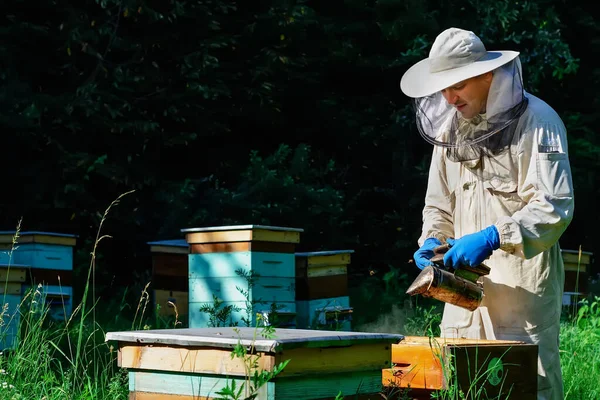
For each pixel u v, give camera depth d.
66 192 12.98
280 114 15.16
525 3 15.78
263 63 14.56
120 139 13.68
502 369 3.71
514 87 4.09
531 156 4.15
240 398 2.95
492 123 4.12
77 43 13.25
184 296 10.71
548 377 4.23
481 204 4.35
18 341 5.13
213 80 14.12
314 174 14.48
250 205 13.41
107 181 13.68
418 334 7.57
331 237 14.27
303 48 15.39
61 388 4.39
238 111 14.77
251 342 2.92
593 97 18.27
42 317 5.50
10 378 4.54
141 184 13.49
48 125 13.25
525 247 4.04
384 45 16.19
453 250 4.07
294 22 14.55
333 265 10.08
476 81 4.13
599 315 9.23
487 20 15.57
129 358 3.28
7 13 13.42
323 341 3.01
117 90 13.55
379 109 16.28
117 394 4.64
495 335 4.30
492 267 4.30
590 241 17.88
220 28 14.12
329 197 13.99
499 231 4.03
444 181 4.61
